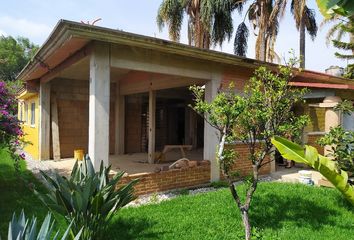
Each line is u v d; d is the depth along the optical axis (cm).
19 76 1107
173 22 2225
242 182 820
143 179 679
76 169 438
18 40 4081
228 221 497
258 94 468
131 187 453
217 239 432
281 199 598
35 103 1253
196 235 444
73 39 577
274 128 460
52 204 375
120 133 1267
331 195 630
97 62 609
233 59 766
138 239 427
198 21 2127
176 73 732
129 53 654
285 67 519
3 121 654
